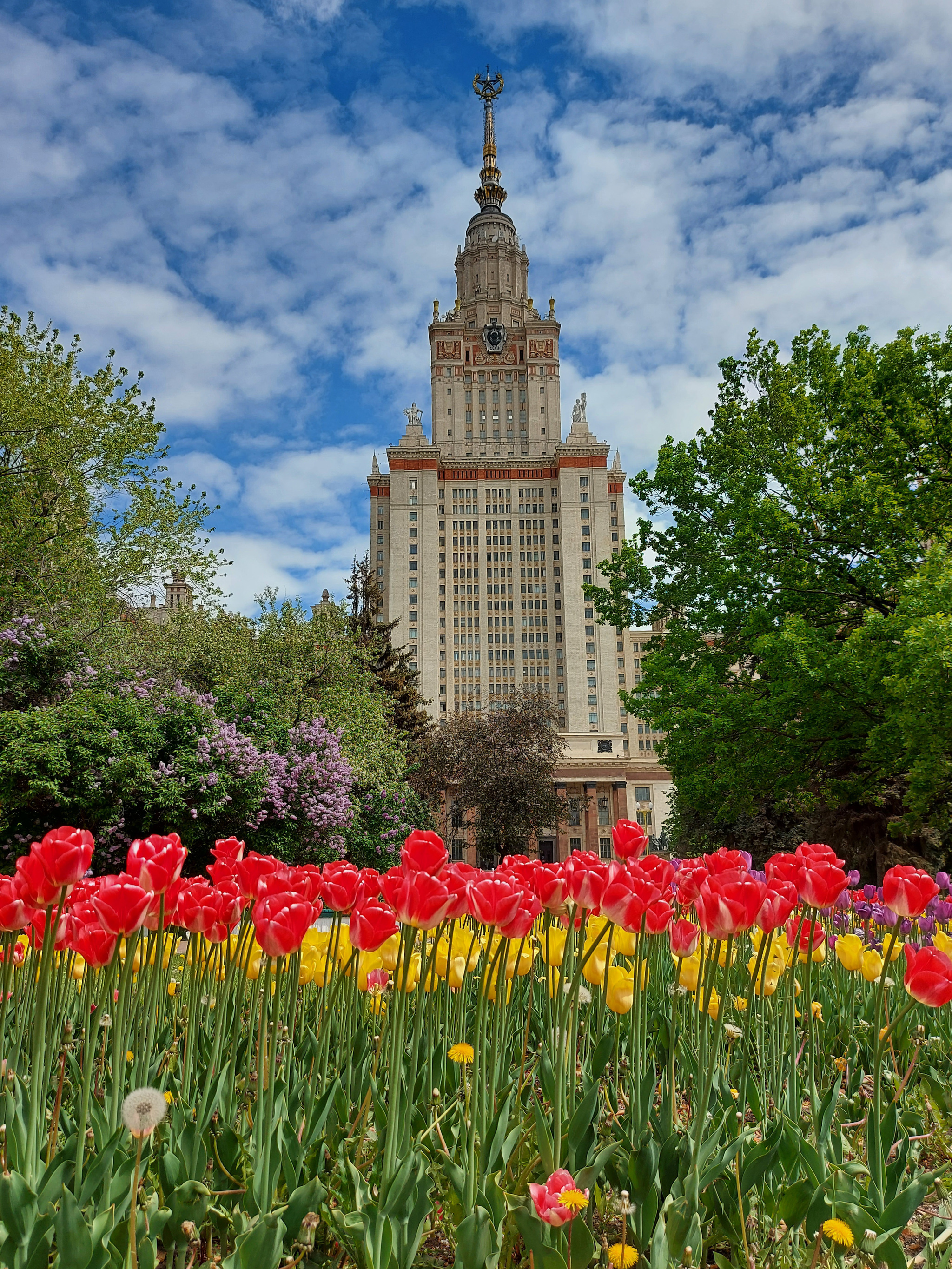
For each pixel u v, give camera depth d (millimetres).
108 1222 1776
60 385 20688
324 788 19578
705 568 21578
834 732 17328
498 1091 2611
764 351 24156
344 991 3062
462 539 117438
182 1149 2086
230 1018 3223
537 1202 1742
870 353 19781
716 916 2338
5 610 19031
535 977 3734
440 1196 2230
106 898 2141
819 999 4184
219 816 16438
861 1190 2188
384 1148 2195
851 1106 2977
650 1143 2119
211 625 26016
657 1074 3031
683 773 19703
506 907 2320
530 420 123562
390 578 114438
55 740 14305
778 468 19547
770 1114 2660
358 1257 1868
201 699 17656
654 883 2746
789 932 3744
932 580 15016
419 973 2836
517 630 114875
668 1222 1980
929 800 14703
